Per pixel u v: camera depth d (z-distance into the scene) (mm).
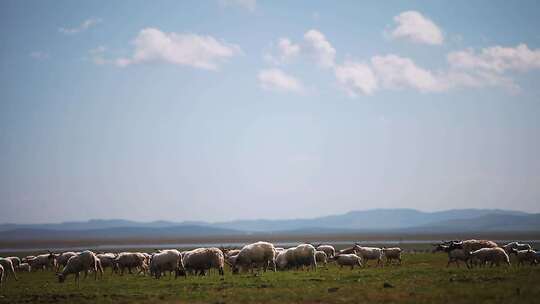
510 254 71250
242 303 30484
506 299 28344
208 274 49969
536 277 35812
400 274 41656
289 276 43438
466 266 52406
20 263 73562
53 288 41812
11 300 34688
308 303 29906
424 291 31859
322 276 42625
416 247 160875
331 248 73188
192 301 31641
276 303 30062
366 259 65125
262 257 50875
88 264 48500
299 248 53656
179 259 48781
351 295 31656
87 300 33719
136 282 43844
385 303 28953
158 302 31891
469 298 29156
